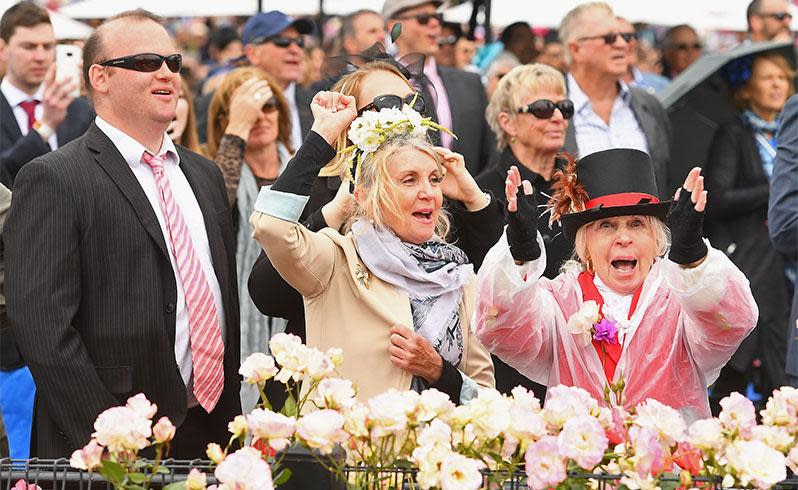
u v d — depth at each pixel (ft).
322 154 33.76
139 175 38.29
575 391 25.48
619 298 33.94
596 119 60.13
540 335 32.65
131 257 37.06
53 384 35.60
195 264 38.24
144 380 37.01
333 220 36.83
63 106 51.08
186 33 118.21
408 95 37.99
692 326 32.48
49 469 27.89
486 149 61.87
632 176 34.22
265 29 67.21
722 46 118.42
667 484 25.03
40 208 36.55
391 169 34.22
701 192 29.94
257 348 50.34
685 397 33.22
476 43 91.09
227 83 53.26
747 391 59.98
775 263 59.57
